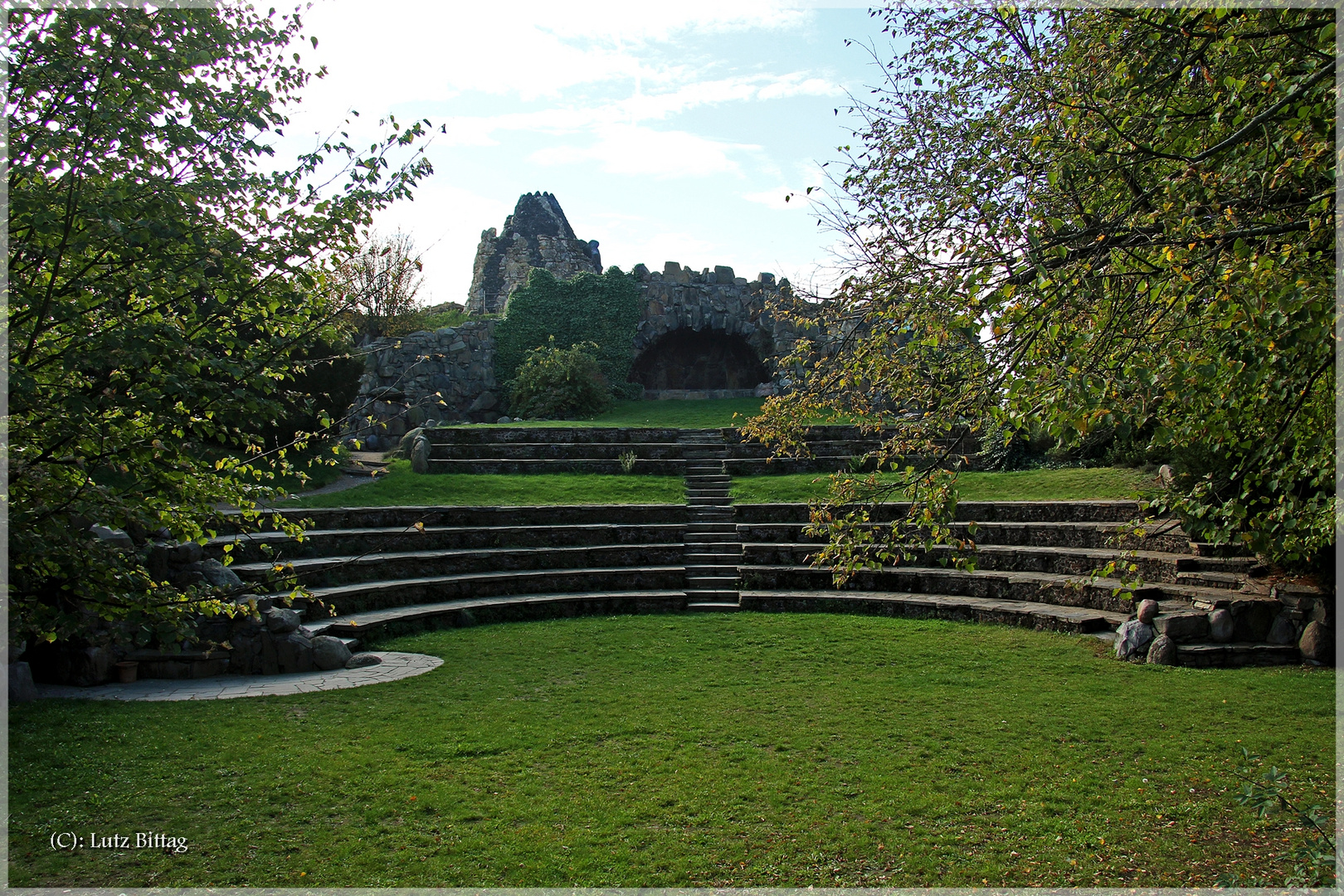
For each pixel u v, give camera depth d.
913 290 5.97
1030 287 5.20
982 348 5.97
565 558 17.12
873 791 6.99
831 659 11.69
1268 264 4.12
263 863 5.74
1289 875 5.20
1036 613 13.53
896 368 7.76
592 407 30.27
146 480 5.55
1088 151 5.37
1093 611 13.55
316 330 6.36
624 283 33.62
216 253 5.66
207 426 5.57
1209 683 10.12
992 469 22.08
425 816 6.50
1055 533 15.69
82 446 5.19
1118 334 5.28
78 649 10.11
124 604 5.48
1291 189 5.25
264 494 6.18
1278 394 5.29
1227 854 5.84
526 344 32.44
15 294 5.14
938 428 7.07
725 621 14.64
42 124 5.40
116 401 5.61
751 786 7.11
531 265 37.12
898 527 6.70
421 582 14.86
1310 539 6.93
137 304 5.70
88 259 5.57
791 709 9.27
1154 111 5.82
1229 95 5.46
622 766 7.57
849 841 6.11
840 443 23.66
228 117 5.87
